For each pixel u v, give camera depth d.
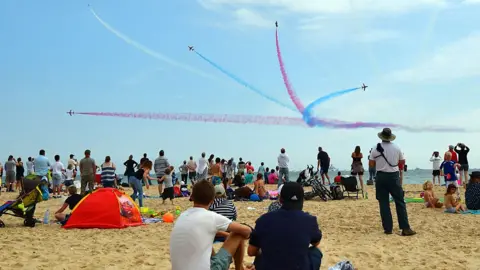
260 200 20.22
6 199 21.42
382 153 10.60
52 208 17.44
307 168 22.08
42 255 8.35
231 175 31.91
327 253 8.42
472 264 7.54
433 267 7.38
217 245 9.16
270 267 4.96
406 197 19.66
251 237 5.19
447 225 11.69
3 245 9.34
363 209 15.52
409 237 10.15
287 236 4.98
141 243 9.68
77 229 11.94
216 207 9.61
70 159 25.92
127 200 12.70
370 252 8.49
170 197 18.75
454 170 16.69
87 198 12.46
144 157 21.19
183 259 5.06
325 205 17.17
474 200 14.41
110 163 16.91
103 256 8.27
